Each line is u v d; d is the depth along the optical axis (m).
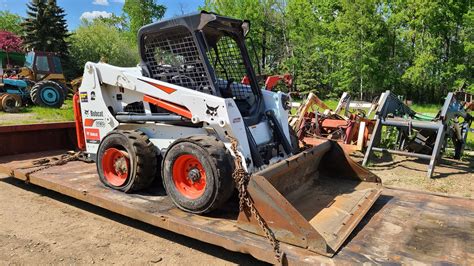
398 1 25.16
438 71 24.62
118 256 3.28
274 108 4.37
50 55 15.81
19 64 18.06
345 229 3.13
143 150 3.96
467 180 5.85
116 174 4.20
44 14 26.95
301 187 4.04
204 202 3.39
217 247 3.45
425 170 6.44
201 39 3.79
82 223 3.96
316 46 29.50
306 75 29.00
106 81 4.42
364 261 2.68
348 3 25.28
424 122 6.32
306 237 2.80
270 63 32.78
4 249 3.36
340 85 27.23
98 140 4.65
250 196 3.04
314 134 7.42
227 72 4.43
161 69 4.16
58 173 4.73
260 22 33.72
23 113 13.34
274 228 2.94
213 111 3.58
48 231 3.75
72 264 3.13
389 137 7.90
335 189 4.09
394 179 5.88
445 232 3.22
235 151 3.36
